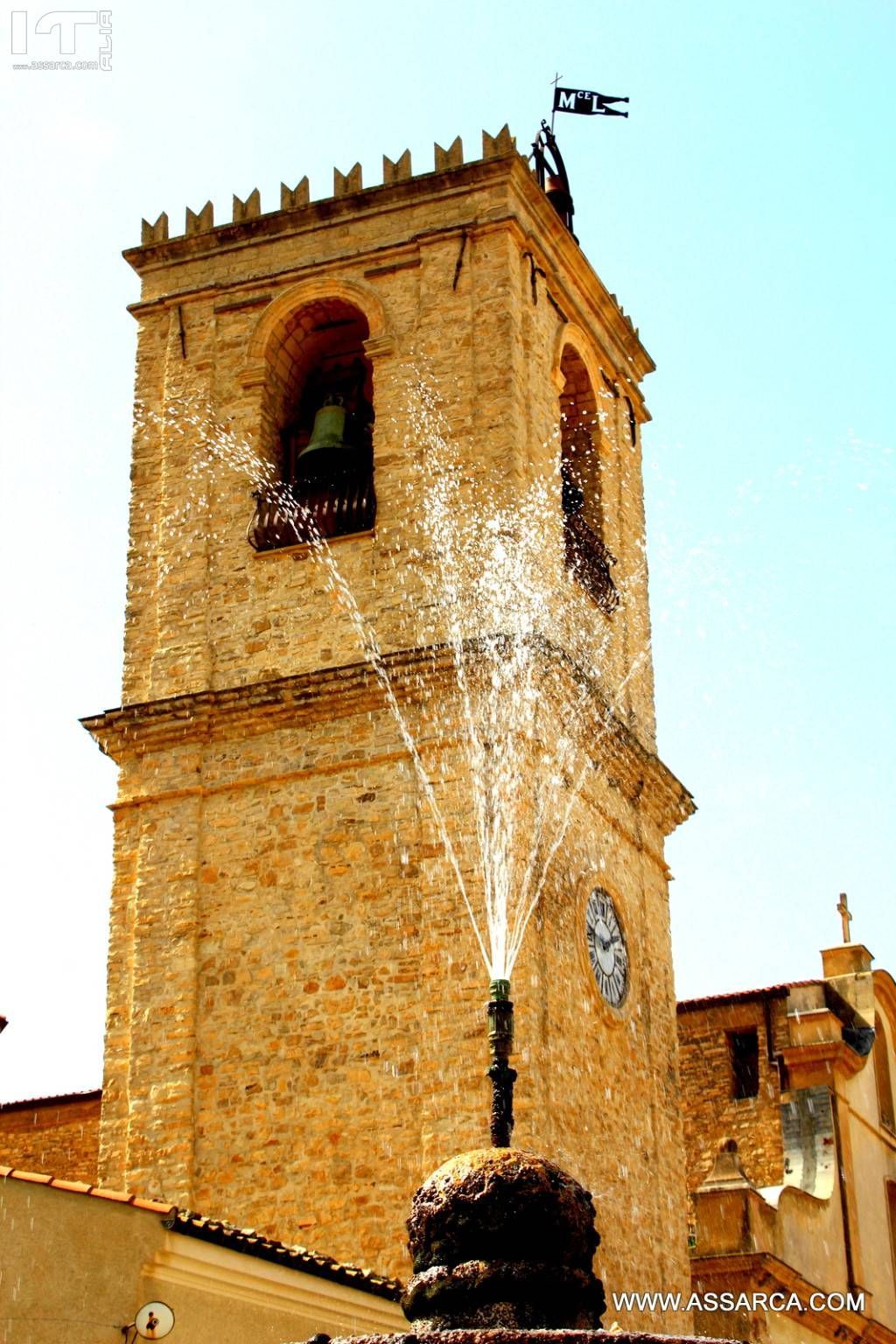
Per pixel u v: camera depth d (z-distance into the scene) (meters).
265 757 31.03
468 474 31.86
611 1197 29.61
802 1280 35.59
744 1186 35.00
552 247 35.38
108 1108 29.61
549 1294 10.30
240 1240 21.41
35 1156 36.81
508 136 34.00
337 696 30.69
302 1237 27.94
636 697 35.12
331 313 34.66
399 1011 28.78
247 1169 28.62
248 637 32.12
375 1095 28.41
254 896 30.25
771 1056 40.47
